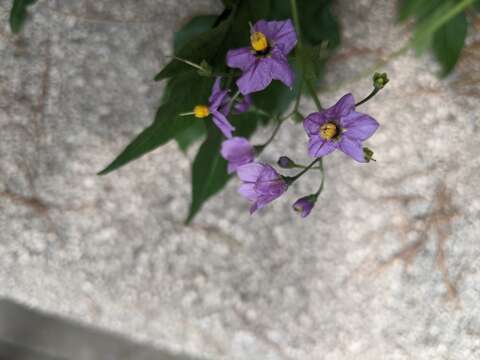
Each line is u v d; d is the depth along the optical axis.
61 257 0.31
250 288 0.30
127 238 0.31
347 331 0.30
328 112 0.20
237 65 0.21
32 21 0.29
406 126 0.28
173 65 0.23
